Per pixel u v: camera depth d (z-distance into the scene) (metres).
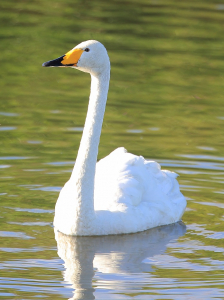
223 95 20.83
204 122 18.22
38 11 30.78
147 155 15.36
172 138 16.70
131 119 18.16
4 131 16.86
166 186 12.59
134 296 8.98
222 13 31.02
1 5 31.52
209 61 24.41
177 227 11.90
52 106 19.09
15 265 9.89
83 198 11.13
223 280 9.52
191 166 14.80
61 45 25.53
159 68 23.38
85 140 11.19
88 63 11.03
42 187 13.41
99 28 28.02
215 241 11.19
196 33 27.80
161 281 9.50
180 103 19.84
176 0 33.22
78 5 32.16
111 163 12.27
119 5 32.22
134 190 11.73
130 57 24.42
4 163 14.62
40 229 11.51
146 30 28.02
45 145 15.94
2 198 12.77
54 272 9.73
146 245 11.00
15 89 20.75
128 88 21.09
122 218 11.41
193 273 9.79
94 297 8.96
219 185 13.80
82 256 10.42
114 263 10.20
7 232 11.27
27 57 24.19
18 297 8.86
